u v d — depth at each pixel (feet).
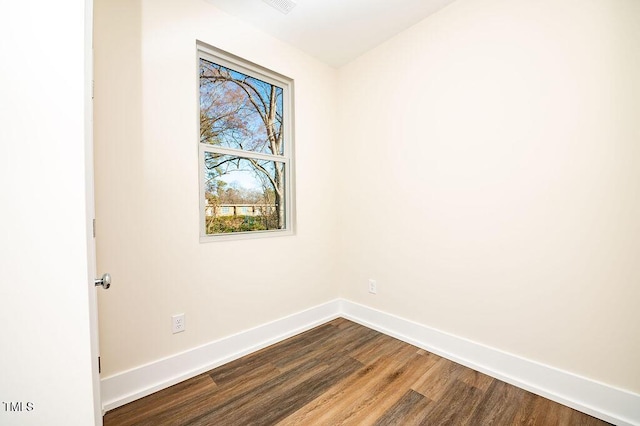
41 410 1.55
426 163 6.40
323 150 8.13
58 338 1.58
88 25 2.41
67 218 1.59
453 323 5.98
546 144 4.69
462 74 5.73
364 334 7.28
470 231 5.68
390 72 7.09
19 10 1.49
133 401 4.65
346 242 8.38
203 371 5.52
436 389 4.96
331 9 5.94
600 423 4.10
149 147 4.93
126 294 4.67
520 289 5.03
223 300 5.94
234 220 6.49
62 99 1.58
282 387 5.04
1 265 1.45
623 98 3.98
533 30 4.79
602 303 4.21
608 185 4.13
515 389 4.94
